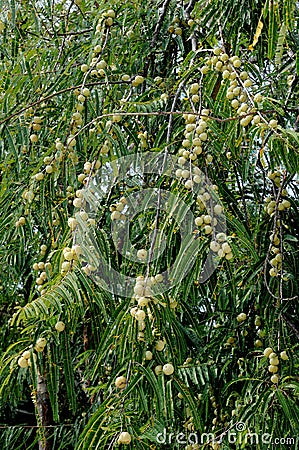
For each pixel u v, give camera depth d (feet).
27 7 10.12
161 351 7.30
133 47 10.04
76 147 8.78
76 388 13.82
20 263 10.20
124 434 6.82
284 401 7.82
